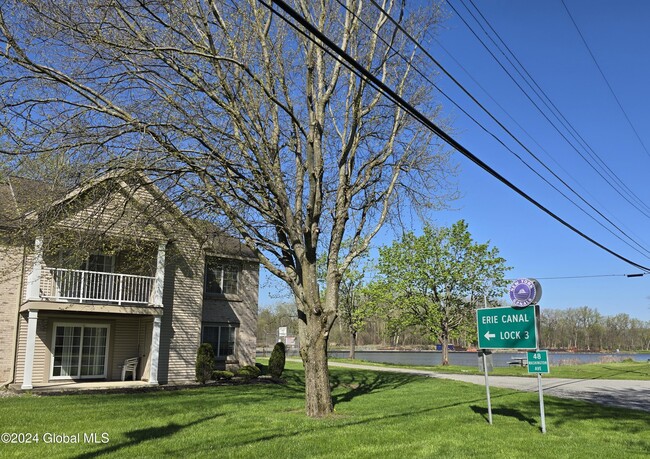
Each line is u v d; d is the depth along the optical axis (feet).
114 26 33.22
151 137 36.63
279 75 43.29
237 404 44.68
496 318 36.73
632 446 30.40
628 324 318.86
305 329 41.57
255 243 42.24
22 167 35.29
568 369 110.11
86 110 35.35
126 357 67.26
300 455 26.94
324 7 40.50
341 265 42.75
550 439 31.94
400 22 44.98
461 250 116.06
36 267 56.75
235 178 38.86
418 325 124.16
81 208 41.42
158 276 64.03
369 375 81.46
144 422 35.58
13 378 57.36
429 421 36.86
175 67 35.76
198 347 69.62
